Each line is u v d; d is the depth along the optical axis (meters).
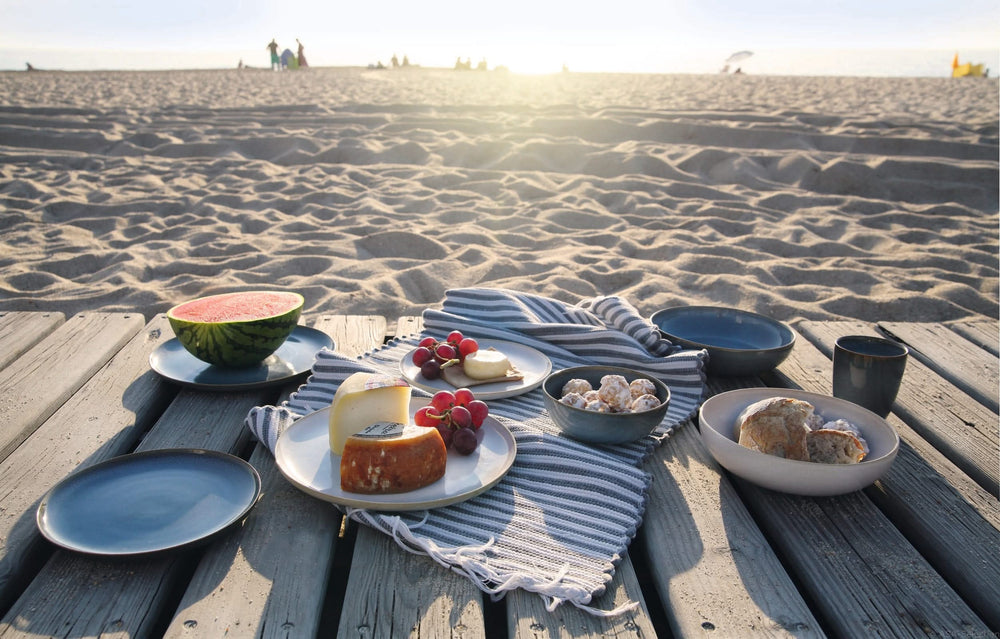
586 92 18.31
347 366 2.22
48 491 1.62
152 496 1.63
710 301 4.97
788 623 1.35
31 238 6.07
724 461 1.76
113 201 7.17
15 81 20.83
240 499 1.63
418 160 9.35
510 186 8.06
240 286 5.04
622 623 1.35
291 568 1.46
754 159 8.88
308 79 23.58
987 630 1.35
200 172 8.59
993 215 7.26
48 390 2.27
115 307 4.68
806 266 5.65
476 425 1.85
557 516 1.63
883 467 1.65
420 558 1.51
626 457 1.89
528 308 2.82
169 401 2.41
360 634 1.30
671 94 17.77
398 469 1.60
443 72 32.38
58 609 1.34
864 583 1.46
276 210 7.07
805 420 1.76
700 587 1.44
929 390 2.44
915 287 5.25
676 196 7.83
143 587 1.40
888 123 11.29
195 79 23.30
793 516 1.67
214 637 1.29
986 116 13.17
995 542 1.62
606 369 2.13
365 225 6.45
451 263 5.50
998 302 4.99
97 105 13.88
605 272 5.45
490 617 1.59
